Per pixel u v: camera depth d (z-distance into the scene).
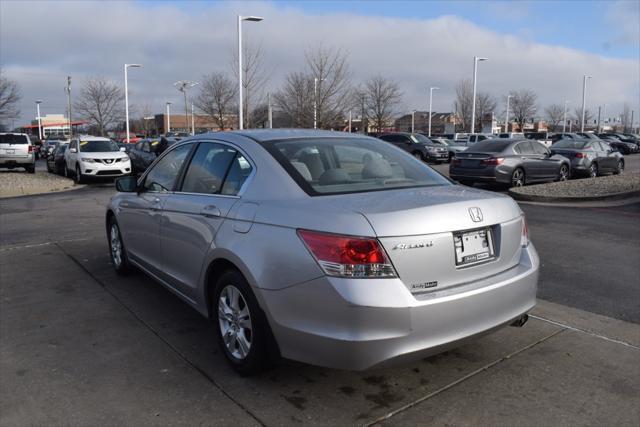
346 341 2.88
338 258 2.89
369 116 51.19
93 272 6.16
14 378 3.60
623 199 13.07
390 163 4.12
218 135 4.34
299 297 3.04
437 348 3.04
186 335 4.33
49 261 6.67
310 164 3.70
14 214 10.80
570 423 3.05
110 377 3.62
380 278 2.88
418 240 2.98
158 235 4.69
